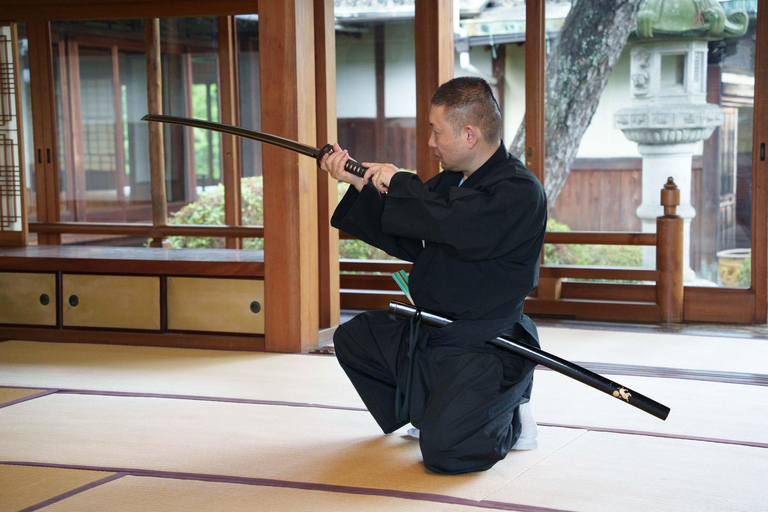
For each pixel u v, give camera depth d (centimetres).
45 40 548
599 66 473
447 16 482
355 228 240
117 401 295
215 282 389
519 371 230
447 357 225
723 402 286
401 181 220
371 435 254
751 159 452
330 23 407
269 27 366
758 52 438
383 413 246
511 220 212
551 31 480
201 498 201
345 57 534
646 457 230
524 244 219
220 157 549
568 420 267
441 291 225
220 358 366
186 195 556
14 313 416
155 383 321
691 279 472
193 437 252
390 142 531
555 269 474
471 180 226
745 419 266
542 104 482
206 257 404
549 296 477
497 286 222
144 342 399
